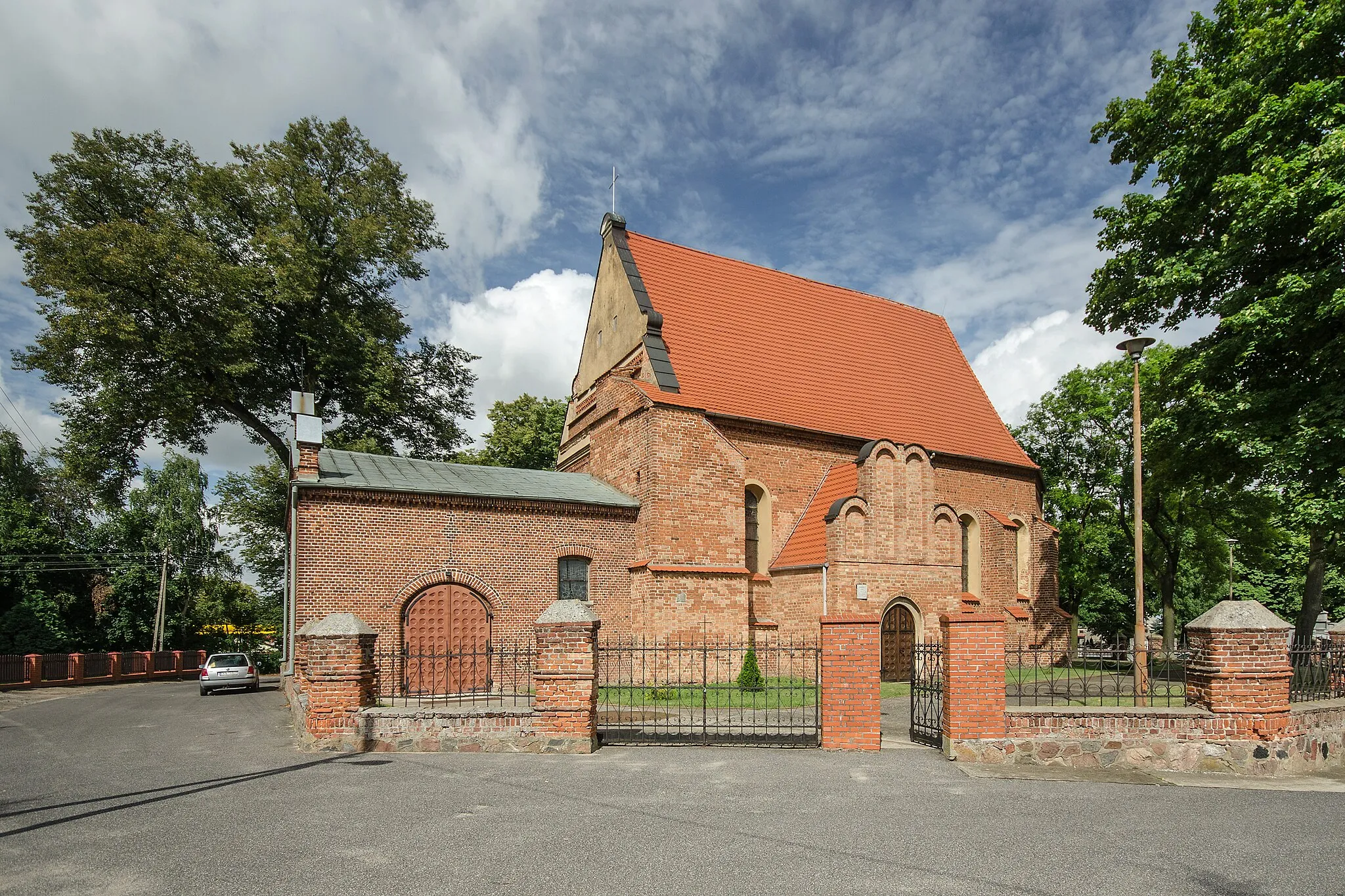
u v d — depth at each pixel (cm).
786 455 2553
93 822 791
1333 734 1051
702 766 1023
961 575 2752
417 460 2270
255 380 3203
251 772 1015
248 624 6122
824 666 1133
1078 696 1590
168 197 3012
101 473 3177
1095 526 3431
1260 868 645
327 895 590
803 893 588
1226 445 1772
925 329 3397
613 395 2492
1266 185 1548
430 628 1919
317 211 3142
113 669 3916
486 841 715
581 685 1123
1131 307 1956
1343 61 1628
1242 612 1023
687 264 2855
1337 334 1562
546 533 2092
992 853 678
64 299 2684
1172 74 1900
